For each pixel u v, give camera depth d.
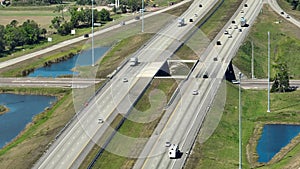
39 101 146.62
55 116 127.94
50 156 98.12
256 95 143.62
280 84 146.75
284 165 99.06
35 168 94.00
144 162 93.94
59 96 148.50
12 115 136.88
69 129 109.12
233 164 99.94
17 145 112.25
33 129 122.81
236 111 128.75
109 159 95.69
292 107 134.50
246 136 116.50
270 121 126.12
